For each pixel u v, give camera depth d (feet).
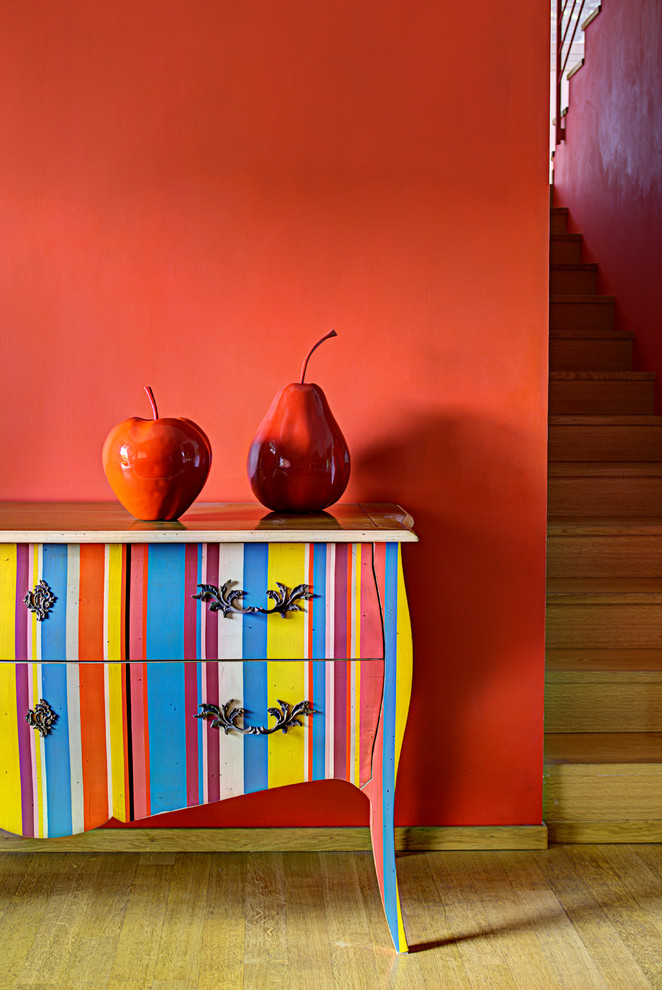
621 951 5.61
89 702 5.41
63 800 5.50
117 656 5.39
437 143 6.60
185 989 5.18
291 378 6.72
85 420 6.68
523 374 6.79
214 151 6.54
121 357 6.64
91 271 6.58
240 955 5.52
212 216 6.59
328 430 5.98
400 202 6.63
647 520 9.62
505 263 6.72
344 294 6.68
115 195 6.53
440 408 6.79
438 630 6.91
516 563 6.90
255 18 6.48
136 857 6.75
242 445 6.74
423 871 6.63
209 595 5.37
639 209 11.55
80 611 5.35
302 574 5.41
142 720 5.45
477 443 6.82
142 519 5.72
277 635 5.43
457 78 6.57
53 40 6.42
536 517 6.89
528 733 6.97
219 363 6.68
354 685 5.49
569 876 6.56
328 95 6.54
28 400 6.64
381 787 5.55
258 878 6.47
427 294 6.70
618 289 12.37
